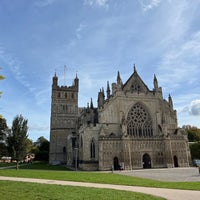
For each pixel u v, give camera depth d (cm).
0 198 1828
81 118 9425
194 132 13562
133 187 2661
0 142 7250
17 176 3819
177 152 7375
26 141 5750
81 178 3541
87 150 7006
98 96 8856
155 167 7056
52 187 2436
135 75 8362
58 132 11106
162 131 7525
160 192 2286
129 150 6831
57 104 11531
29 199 1800
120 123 7344
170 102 8238
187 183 2939
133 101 7775
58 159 10725
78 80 12212
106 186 2720
